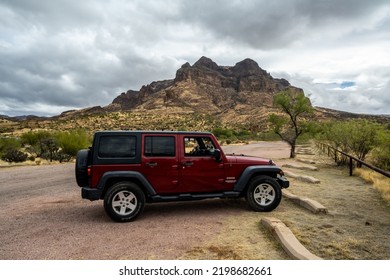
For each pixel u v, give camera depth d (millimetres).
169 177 6770
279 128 21875
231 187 7156
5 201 8453
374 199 8195
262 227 5914
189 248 4926
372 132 13695
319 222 6215
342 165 15586
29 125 171250
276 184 7133
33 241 5305
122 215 6336
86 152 6750
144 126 164625
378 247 4926
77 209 7523
